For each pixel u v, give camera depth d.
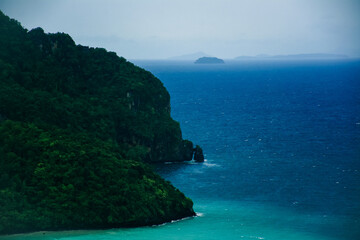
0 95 122.25
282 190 125.88
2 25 148.38
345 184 130.88
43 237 88.38
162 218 103.31
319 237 94.00
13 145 106.12
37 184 99.69
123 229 97.25
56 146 109.31
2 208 91.19
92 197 100.31
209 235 92.56
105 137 141.50
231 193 123.69
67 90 149.75
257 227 98.75
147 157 154.12
